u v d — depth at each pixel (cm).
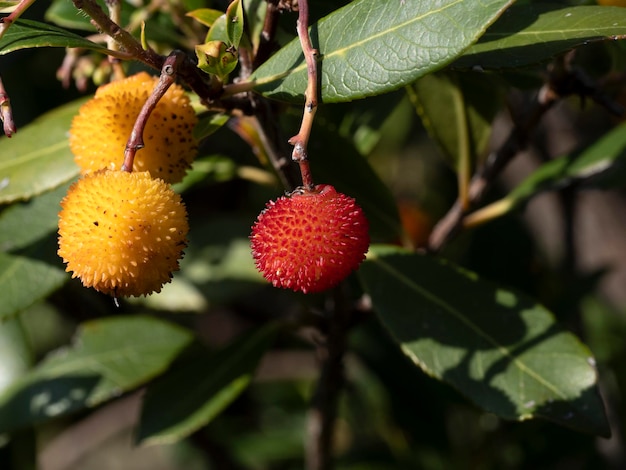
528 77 30
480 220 32
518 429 37
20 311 30
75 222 23
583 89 29
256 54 25
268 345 32
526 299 28
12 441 36
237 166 33
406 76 23
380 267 29
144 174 23
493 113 31
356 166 31
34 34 23
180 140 24
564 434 37
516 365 27
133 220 22
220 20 24
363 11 23
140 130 23
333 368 32
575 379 27
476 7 22
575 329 37
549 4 26
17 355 34
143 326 34
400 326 28
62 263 31
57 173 29
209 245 35
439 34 22
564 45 25
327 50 23
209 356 32
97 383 33
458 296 28
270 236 23
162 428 31
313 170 31
